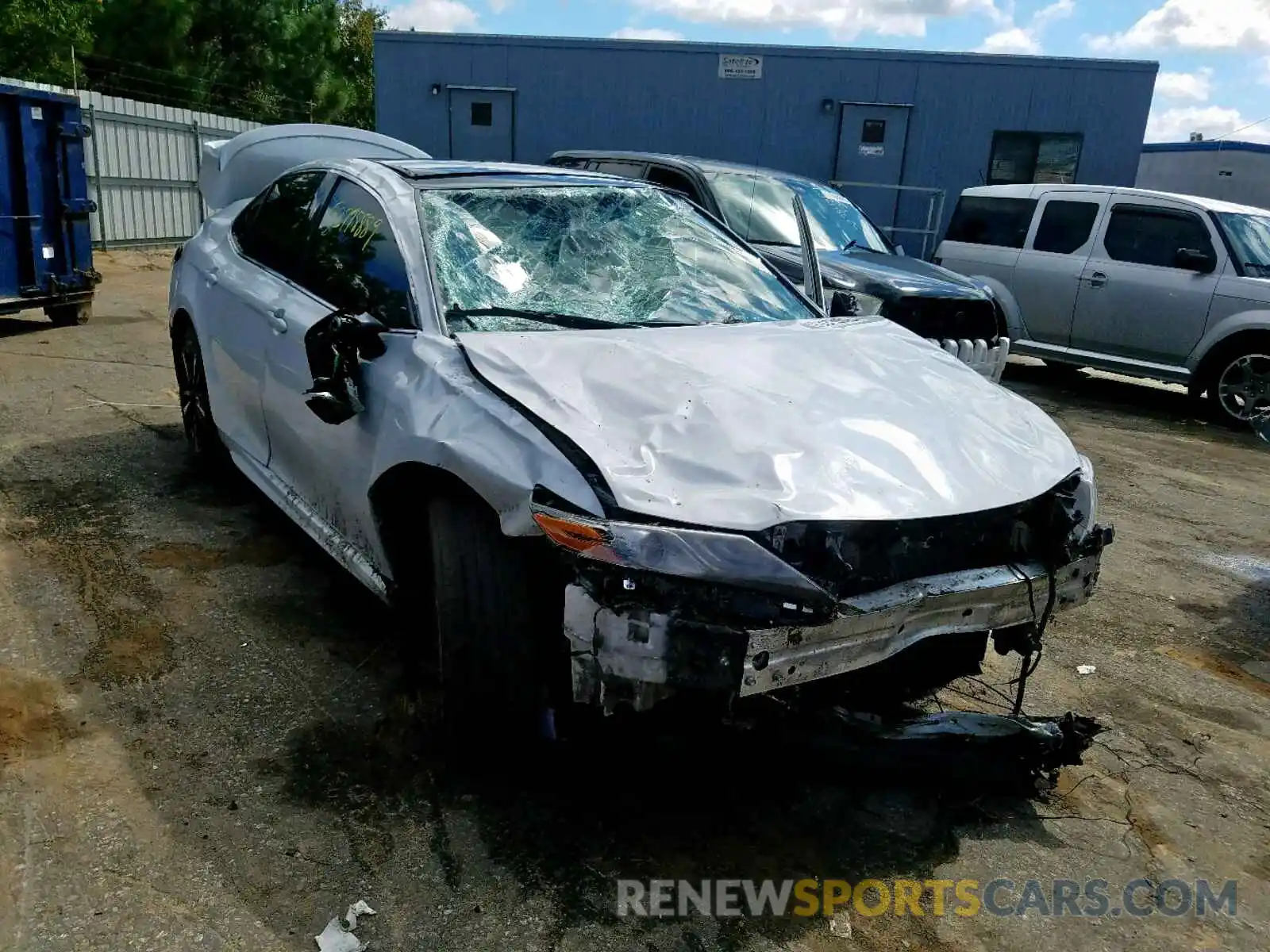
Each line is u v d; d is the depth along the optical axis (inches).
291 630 138.5
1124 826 109.1
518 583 98.6
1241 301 327.3
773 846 101.6
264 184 205.6
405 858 96.3
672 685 88.2
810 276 161.8
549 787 107.7
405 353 116.3
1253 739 129.6
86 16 1066.7
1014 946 90.7
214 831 98.3
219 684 124.4
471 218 134.8
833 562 91.5
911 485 99.1
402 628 139.8
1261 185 875.4
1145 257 349.4
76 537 165.3
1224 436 321.7
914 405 113.6
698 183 308.7
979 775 108.0
